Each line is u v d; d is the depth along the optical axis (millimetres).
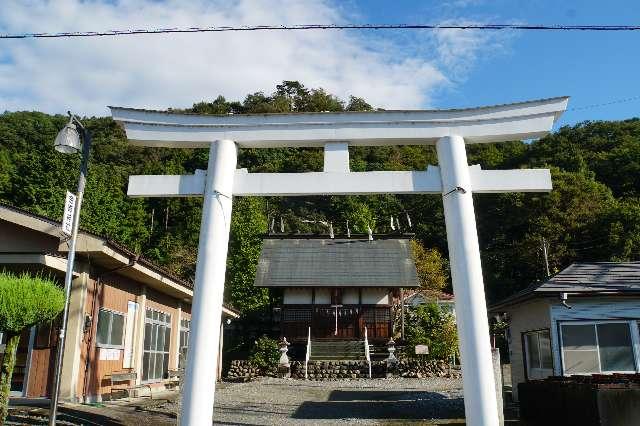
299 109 77688
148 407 10070
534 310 12164
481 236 41219
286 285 23172
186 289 13734
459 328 6352
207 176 7059
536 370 12195
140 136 7355
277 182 7086
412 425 9359
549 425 9188
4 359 6441
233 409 11359
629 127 49031
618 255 30016
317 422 9781
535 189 6996
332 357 21609
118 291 11312
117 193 36344
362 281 23312
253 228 31391
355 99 86062
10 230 9445
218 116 7289
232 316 19531
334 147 7223
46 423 7539
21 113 57750
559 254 32375
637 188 39656
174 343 15039
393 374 19625
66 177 30734
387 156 56156
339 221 44469
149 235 37312
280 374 20234
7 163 36750
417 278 23500
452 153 7000
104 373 10602
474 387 6023
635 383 7395
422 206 47344
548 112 7129
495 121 7168
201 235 6738
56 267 8734
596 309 10930
